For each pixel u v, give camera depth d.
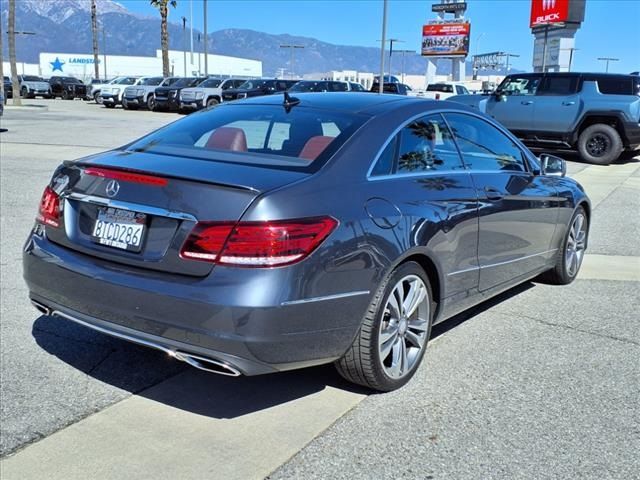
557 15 47.12
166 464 2.93
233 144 3.73
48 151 13.54
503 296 5.51
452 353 4.24
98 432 3.19
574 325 4.81
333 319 3.17
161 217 3.12
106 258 3.27
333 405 3.51
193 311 2.96
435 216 3.73
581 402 3.59
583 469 2.96
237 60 109.56
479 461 3.01
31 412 3.36
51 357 4.03
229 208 2.98
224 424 3.29
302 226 3.02
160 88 31.31
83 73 95.25
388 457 3.02
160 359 4.06
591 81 15.55
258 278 2.93
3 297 5.07
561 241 5.57
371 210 3.36
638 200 10.66
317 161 3.40
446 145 4.20
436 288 3.92
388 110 3.91
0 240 6.68
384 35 33.72
